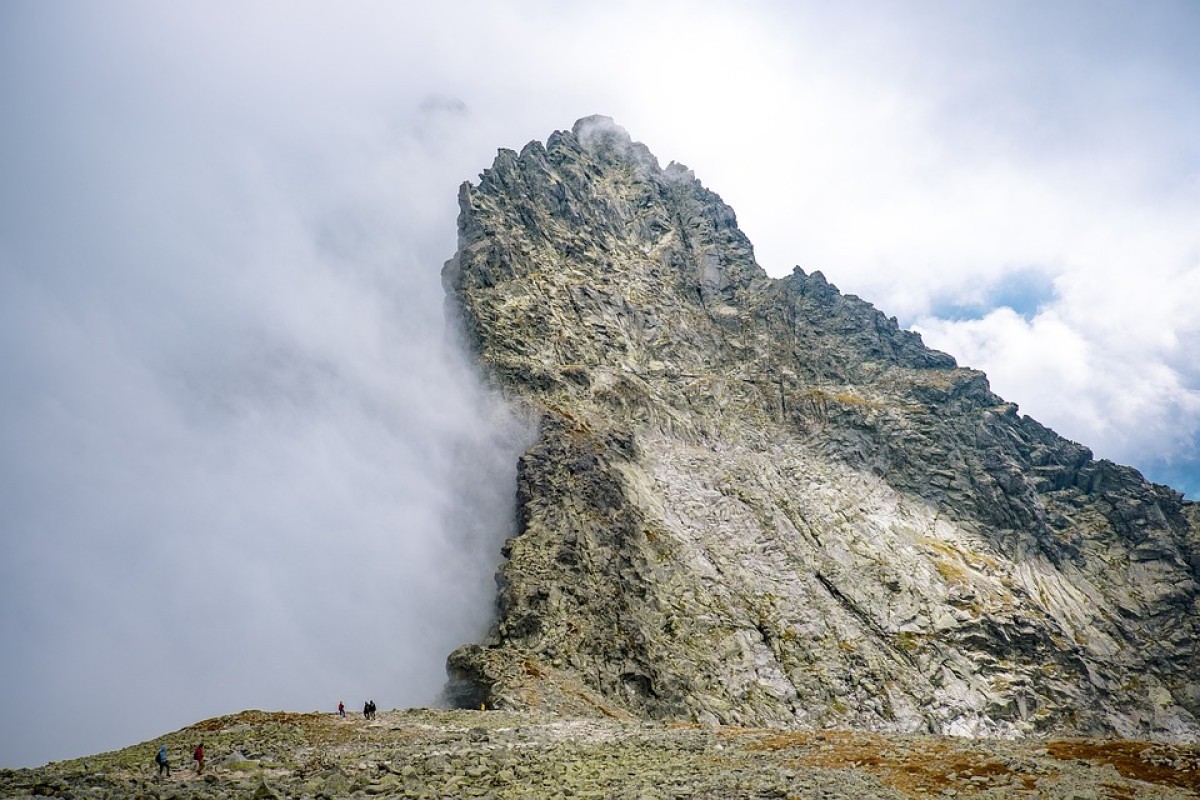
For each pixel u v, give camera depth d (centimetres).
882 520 14375
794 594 12175
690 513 12988
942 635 12062
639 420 14588
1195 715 12650
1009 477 15762
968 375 18088
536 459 11850
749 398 16675
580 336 15762
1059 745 3991
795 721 9912
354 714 6134
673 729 5228
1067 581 14675
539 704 7812
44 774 3369
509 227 17112
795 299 19625
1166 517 16550
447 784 3238
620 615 10131
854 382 17938
